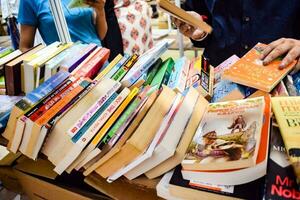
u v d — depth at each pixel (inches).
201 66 38.0
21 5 69.7
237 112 28.9
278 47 35.9
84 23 72.5
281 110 27.6
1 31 96.1
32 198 42.5
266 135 24.5
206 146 26.0
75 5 59.6
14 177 43.5
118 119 29.5
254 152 22.9
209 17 61.2
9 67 37.9
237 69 35.4
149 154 25.5
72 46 44.1
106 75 36.1
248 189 23.2
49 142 29.8
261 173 22.9
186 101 30.4
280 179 22.6
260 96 31.4
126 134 27.6
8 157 43.6
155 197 30.9
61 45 44.9
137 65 37.3
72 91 32.5
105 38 81.2
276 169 23.4
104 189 32.7
